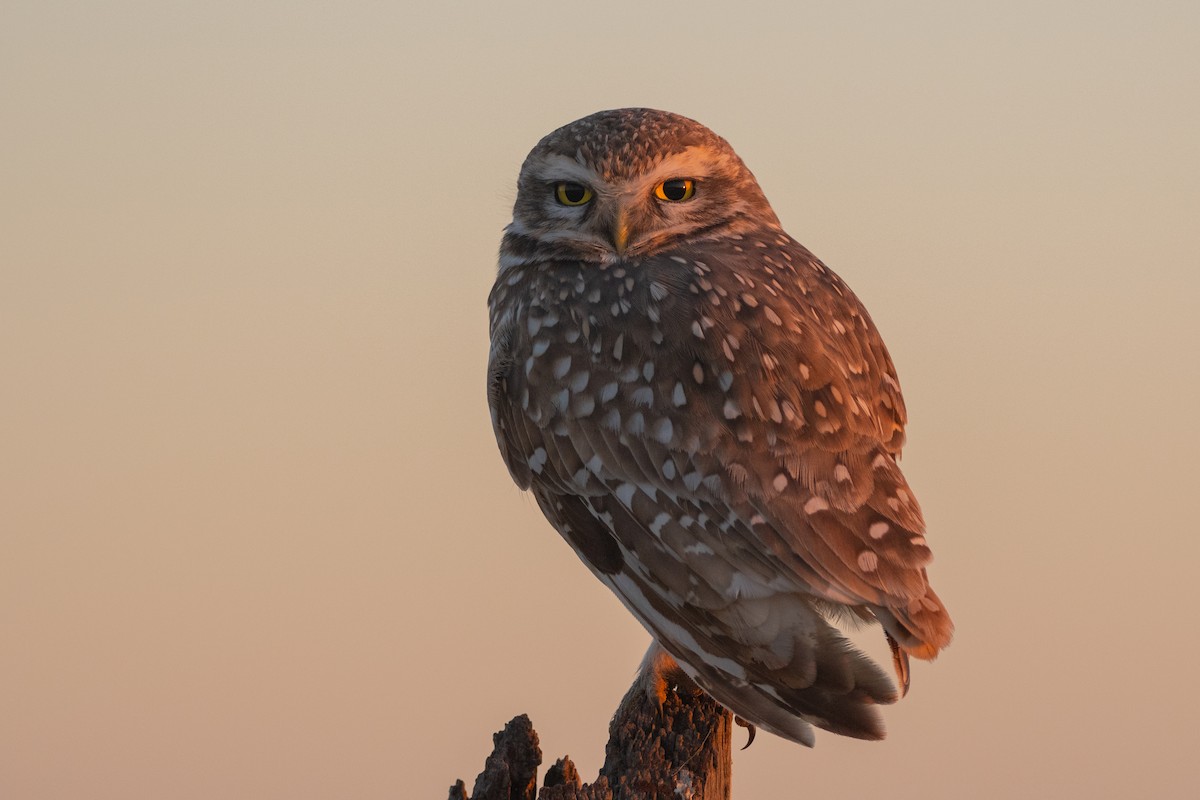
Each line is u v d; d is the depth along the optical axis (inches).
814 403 428.8
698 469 427.5
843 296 466.6
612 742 433.7
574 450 453.7
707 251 468.4
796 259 471.2
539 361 462.0
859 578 412.5
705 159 483.5
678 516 431.5
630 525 443.8
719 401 429.1
